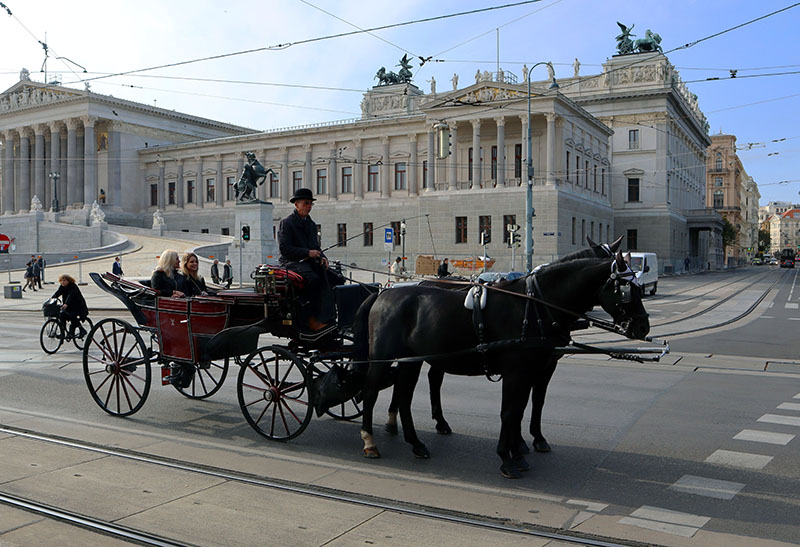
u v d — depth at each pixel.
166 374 10.75
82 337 17.73
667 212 79.56
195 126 100.56
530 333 7.23
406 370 8.12
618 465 7.72
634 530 5.83
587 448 8.41
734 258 144.38
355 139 76.69
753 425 9.49
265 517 6.09
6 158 96.62
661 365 14.82
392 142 75.00
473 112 64.12
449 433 9.12
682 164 92.12
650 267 40.34
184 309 9.76
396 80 94.75
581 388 12.18
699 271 97.56
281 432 9.27
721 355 16.41
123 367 10.10
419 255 64.62
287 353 8.54
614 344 18.55
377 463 7.87
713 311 29.14
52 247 75.62
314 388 8.46
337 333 9.20
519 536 5.68
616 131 81.88
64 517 6.06
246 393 11.93
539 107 60.75
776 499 6.62
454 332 7.68
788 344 18.56
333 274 9.42
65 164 94.25
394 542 5.54
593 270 7.16
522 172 62.22
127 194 90.88
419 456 8.03
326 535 5.69
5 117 95.81
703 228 95.25
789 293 43.75
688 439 8.77
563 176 62.34
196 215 87.69
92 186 86.56
